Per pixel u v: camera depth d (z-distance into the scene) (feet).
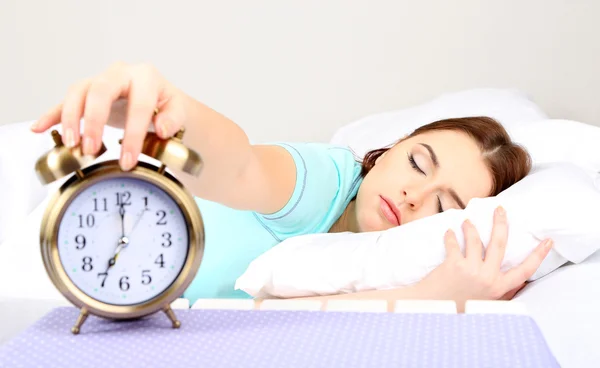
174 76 9.81
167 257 3.17
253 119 9.76
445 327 3.21
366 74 9.47
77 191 3.08
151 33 9.80
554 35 9.04
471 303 3.59
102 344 2.97
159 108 3.23
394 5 9.32
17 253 5.25
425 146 5.40
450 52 9.26
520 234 4.79
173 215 3.17
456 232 4.75
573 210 4.83
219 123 3.83
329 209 5.47
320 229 5.45
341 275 4.69
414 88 9.39
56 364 2.77
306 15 9.49
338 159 5.67
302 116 9.66
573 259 4.95
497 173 5.45
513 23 9.11
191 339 3.04
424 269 4.64
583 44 9.00
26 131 6.62
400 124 7.99
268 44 9.61
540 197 4.89
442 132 5.61
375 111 9.51
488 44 9.18
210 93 9.78
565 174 5.18
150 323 3.25
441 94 8.99
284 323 3.27
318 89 9.59
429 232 4.75
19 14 9.92
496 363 2.81
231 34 9.66
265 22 9.58
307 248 4.80
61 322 3.25
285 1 9.51
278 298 4.81
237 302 3.67
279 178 4.90
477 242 4.66
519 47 9.12
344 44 9.46
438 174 5.30
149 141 3.05
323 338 3.08
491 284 4.57
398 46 9.36
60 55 9.96
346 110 9.57
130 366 2.75
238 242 5.24
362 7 9.37
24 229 5.53
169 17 9.73
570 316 4.18
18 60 10.02
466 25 9.20
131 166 2.98
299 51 9.57
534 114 7.83
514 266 4.80
